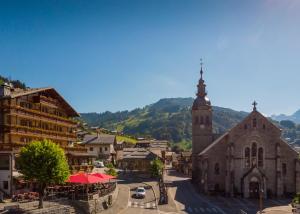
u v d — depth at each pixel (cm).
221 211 7831
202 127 11925
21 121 7356
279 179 9769
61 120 8850
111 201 7244
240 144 10069
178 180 12225
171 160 19425
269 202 9062
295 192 9775
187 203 8556
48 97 8481
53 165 5866
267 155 9981
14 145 6738
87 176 6462
